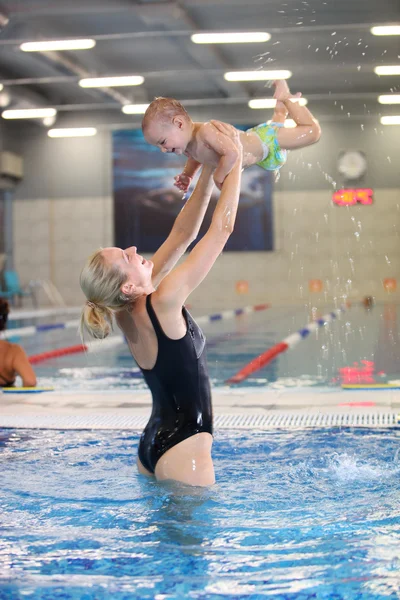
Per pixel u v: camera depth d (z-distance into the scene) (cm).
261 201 1848
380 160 1786
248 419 423
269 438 370
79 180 1914
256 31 1102
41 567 202
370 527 231
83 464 321
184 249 310
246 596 179
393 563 199
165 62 1438
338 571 194
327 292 1827
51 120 1845
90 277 268
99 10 1044
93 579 193
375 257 1803
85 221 1914
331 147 1800
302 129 319
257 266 1859
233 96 1642
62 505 260
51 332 1214
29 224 1933
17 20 1142
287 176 1831
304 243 1834
